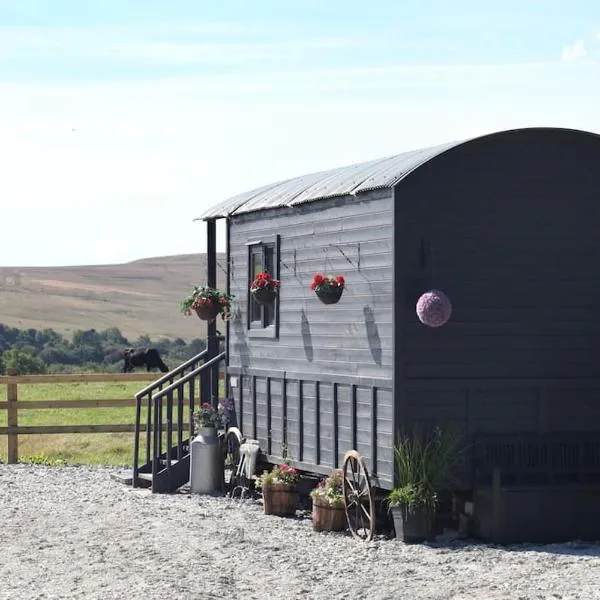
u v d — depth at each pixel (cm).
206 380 2372
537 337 1770
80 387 5512
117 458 2892
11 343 12175
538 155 1770
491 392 1752
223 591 1347
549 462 1770
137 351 7406
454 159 1736
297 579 1421
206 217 2345
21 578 1426
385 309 1739
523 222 1766
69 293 17925
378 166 1891
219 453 2234
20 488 2267
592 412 1792
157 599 1298
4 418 4200
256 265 2208
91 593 1335
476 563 1520
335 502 1767
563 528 1698
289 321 2053
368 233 1786
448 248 1734
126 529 1772
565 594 1325
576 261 1786
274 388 2116
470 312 1742
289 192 2092
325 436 1927
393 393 1711
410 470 1678
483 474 1734
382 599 1313
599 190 1798
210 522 1852
